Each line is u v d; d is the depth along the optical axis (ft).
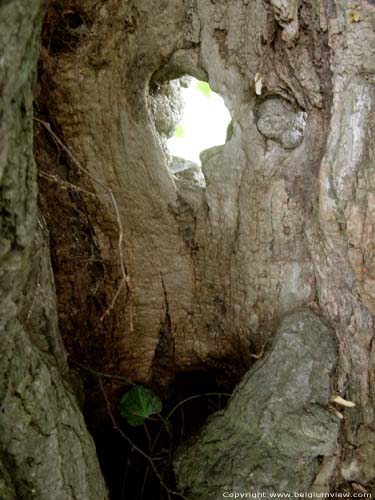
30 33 3.92
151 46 6.51
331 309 6.91
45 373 5.41
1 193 4.09
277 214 6.95
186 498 6.61
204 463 6.70
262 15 6.17
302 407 6.55
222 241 7.60
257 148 6.74
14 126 3.98
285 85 6.43
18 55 3.80
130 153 7.06
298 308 7.18
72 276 7.65
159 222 7.55
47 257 6.12
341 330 6.91
